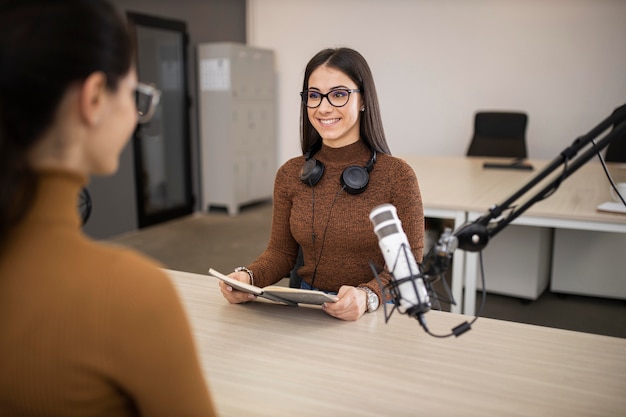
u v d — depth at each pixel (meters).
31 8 0.50
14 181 0.50
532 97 5.45
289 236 1.75
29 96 0.50
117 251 0.57
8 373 0.53
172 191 5.63
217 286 1.55
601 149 0.83
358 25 6.05
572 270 3.35
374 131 1.64
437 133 5.89
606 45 5.10
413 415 0.91
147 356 0.55
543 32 5.30
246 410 0.92
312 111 1.62
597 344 1.18
